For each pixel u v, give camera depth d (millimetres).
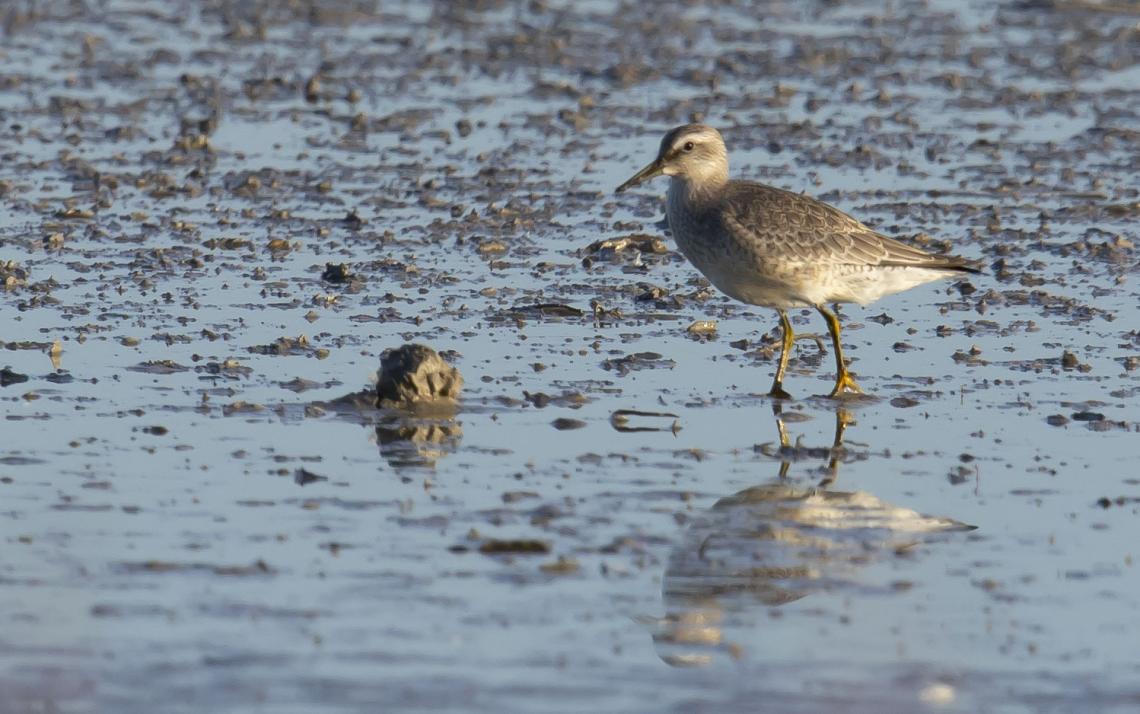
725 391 13945
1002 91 25109
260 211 19266
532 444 12531
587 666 8945
